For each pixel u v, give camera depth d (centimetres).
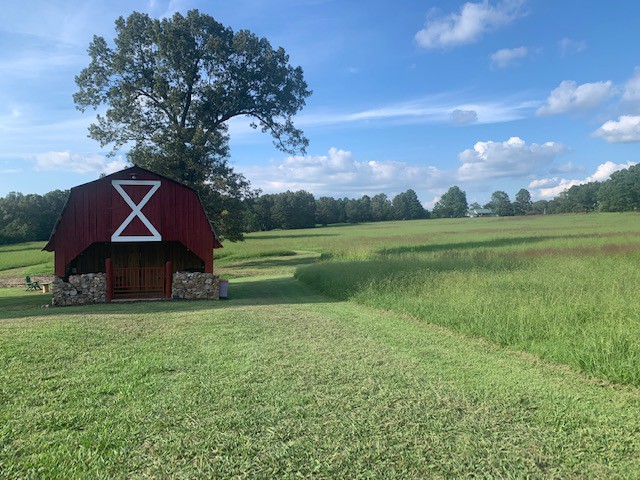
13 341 809
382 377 614
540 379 599
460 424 463
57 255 1658
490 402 520
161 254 1925
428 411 496
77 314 1203
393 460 396
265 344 809
